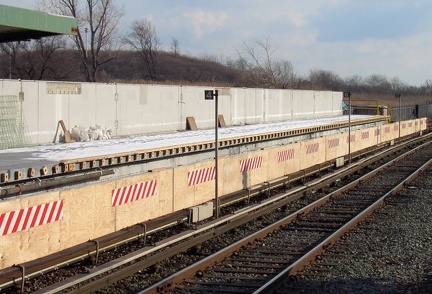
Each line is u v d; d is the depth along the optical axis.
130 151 18.56
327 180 21.48
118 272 9.51
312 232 13.72
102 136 24.38
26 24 11.63
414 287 9.17
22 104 21.08
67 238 10.56
